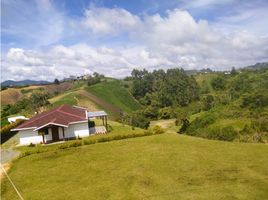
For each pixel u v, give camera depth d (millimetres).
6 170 32625
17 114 95812
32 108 95062
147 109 126125
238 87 144875
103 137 43531
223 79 173750
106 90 149375
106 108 124250
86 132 49625
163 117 125188
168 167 29203
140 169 29172
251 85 139875
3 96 144250
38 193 25516
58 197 24375
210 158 31141
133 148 37375
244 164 28734
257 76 154875
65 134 48719
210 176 26281
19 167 33281
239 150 33594
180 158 31672
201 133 67625
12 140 52438
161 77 186125
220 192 23016
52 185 27109
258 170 26969
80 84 177625
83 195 24344
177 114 122375
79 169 30984
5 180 29328
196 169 28203
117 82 177625
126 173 28375
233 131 60188
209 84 184750
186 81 165625
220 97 132250
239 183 24438
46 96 109375
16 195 25516
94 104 122438
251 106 78188
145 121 98938
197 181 25422
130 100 152500
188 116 109438
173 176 26844
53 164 33406
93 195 24172
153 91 165625
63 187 26391
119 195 23766
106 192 24531
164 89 157875
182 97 152500
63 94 137000
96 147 39375
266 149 33469
